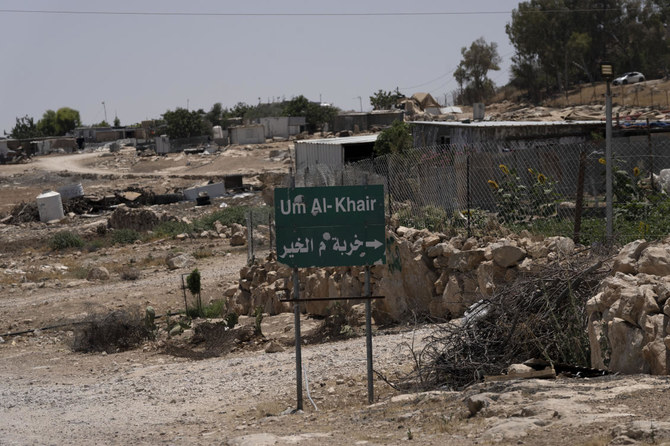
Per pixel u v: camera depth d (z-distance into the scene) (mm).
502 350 9156
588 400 6602
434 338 9891
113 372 14750
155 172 87375
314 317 17219
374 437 6734
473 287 12883
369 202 8891
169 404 10664
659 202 13359
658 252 8359
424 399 8117
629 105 68312
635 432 5301
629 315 7664
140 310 23484
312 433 7371
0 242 45312
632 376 7348
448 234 14750
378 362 11133
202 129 121000
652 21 87125
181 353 15961
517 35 91750
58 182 86250
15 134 159125
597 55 90312
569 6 91250
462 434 6297
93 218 53969
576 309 8891
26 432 9352
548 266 10094
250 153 88688
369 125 90812
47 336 21203
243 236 37125
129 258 36125
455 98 103625
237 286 21719
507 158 20500
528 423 6094
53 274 33094
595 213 14766
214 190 58219
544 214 15211
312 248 8891
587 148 22094
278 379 11359
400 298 14594
